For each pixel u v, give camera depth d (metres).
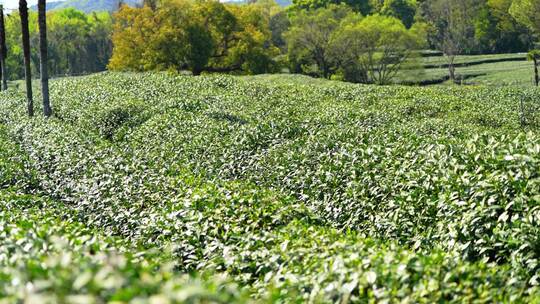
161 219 13.04
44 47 33.25
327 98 39.16
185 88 43.03
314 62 89.75
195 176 18.62
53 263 5.46
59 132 26.78
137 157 20.83
